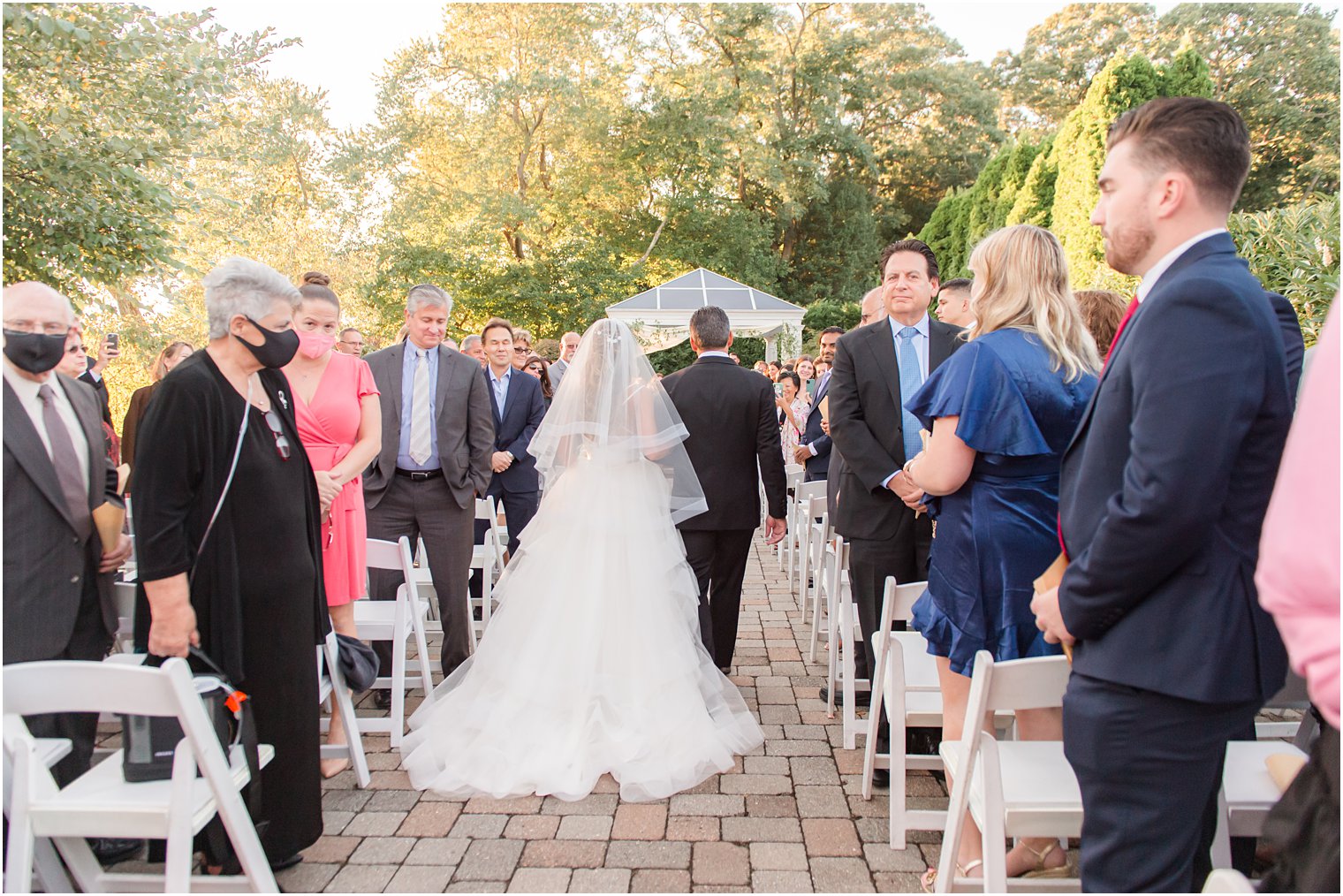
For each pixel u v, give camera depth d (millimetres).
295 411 3279
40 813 1953
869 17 31703
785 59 29141
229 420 2338
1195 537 1415
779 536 4383
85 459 2639
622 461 3490
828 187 30797
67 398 2645
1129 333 1598
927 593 2475
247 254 14273
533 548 3482
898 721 2625
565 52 23141
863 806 2945
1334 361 872
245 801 2375
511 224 22359
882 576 3367
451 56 22156
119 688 1886
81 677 1875
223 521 2330
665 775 3053
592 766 3115
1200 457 1382
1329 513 862
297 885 2438
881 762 3088
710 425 4168
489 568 4516
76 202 4566
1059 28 32562
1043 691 1850
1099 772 1559
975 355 2207
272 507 2424
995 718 2918
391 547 3564
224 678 2262
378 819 2840
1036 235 2281
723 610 4352
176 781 1924
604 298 22281
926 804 2961
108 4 4719
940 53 32656
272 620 2432
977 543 2250
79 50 4547
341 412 3354
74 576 2539
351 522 3389
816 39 29359
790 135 29266
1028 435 2152
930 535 3330
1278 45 23094
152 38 4773
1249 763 2070
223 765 2027
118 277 4898
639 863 2564
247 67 5398
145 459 2186
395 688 3469
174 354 5277
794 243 31703
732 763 3242
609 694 3230
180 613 2215
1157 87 11023
